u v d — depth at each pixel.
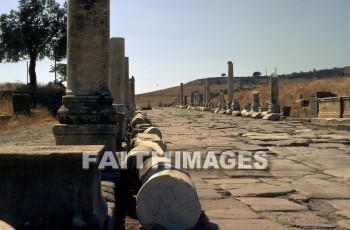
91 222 4.05
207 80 55.75
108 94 7.29
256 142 14.38
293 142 13.94
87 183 4.11
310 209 5.84
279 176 8.43
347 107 28.50
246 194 6.70
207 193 6.74
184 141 14.84
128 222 5.29
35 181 4.08
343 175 8.52
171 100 133.00
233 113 38.28
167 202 4.66
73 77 7.23
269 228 4.85
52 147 4.44
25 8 44.53
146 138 9.12
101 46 7.25
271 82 31.06
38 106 33.09
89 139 7.06
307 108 44.47
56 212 4.06
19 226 3.99
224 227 4.89
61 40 46.16
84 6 7.20
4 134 18.03
